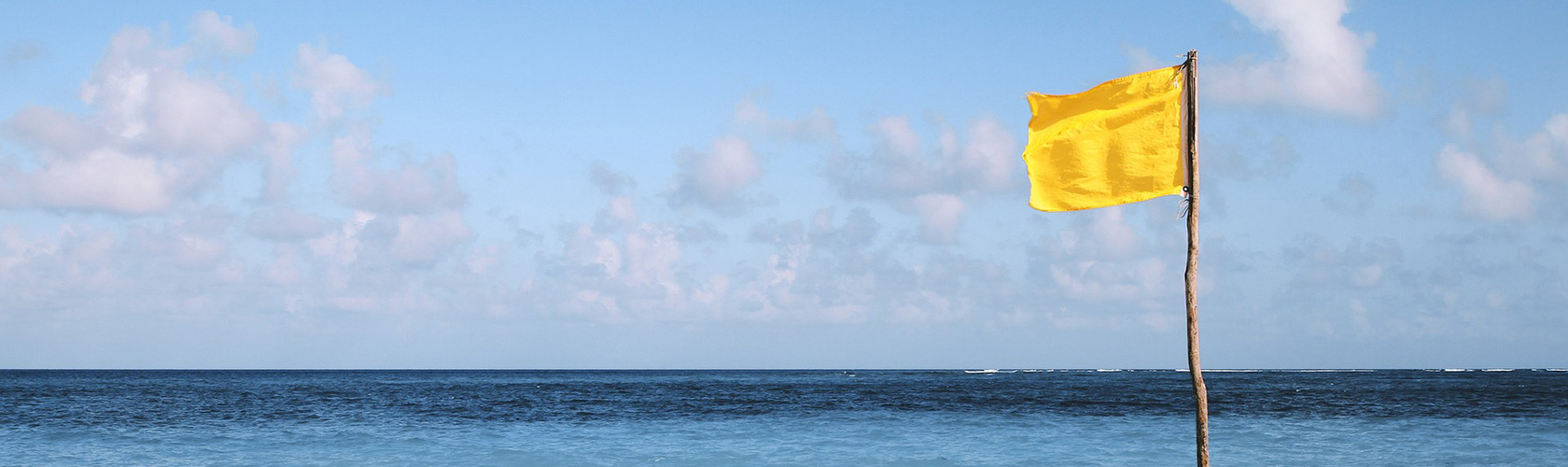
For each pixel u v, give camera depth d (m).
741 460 33.03
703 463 32.41
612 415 57.41
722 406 66.50
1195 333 12.50
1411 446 35.78
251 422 50.62
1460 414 52.84
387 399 80.94
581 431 45.22
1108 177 12.37
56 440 40.00
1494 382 129.38
